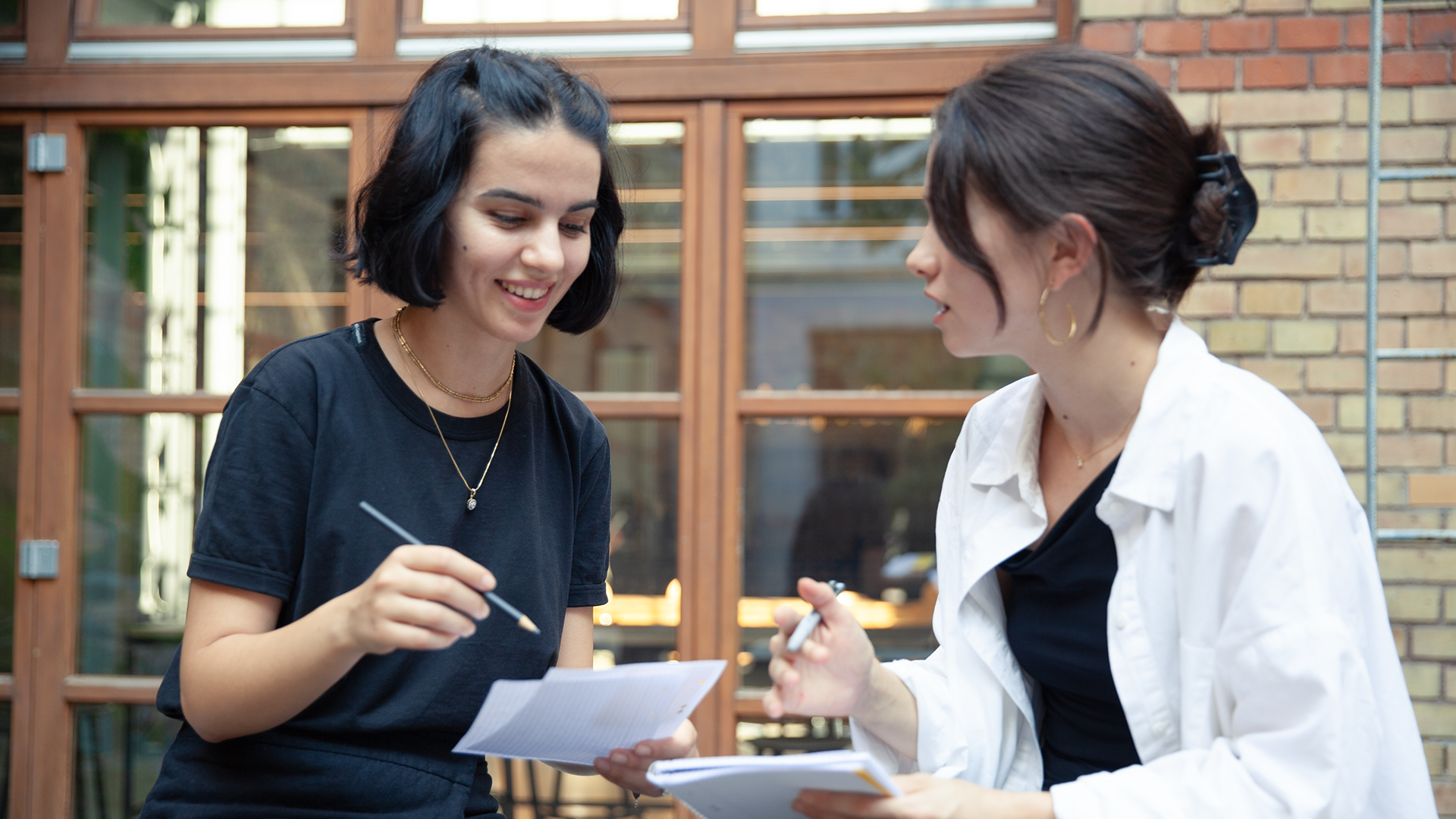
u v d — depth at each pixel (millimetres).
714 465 2633
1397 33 2375
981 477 1274
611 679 1005
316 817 1152
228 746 1167
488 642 1243
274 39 2738
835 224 2656
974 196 1073
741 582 2637
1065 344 1109
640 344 2676
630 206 2680
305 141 2750
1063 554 1178
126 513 2750
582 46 2697
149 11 2768
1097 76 1073
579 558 1446
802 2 2666
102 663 2732
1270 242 2391
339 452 1201
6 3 2781
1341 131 2379
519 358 1416
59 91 2742
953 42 2611
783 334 2660
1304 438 1049
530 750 1149
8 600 2738
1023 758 1286
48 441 2742
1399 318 2357
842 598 2621
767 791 1014
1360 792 946
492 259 1164
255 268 2760
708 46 2666
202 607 1159
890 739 1249
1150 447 1094
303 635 1039
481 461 1284
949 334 1152
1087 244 1054
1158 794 991
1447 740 2297
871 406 2635
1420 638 2314
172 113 2758
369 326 1303
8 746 2707
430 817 1195
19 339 2768
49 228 2758
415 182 1160
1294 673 954
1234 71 2410
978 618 1297
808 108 2654
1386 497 2342
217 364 2766
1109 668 1147
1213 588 1033
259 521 1156
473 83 1193
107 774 2709
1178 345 1122
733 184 2666
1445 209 2352
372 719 1182
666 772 1012
